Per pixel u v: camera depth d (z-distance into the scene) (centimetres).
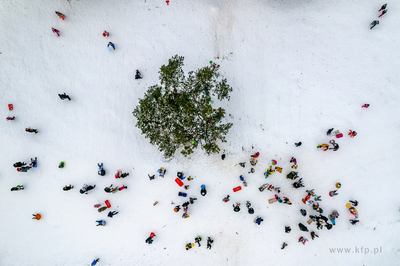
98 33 2275
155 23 2286
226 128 1950
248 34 2281
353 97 2188
